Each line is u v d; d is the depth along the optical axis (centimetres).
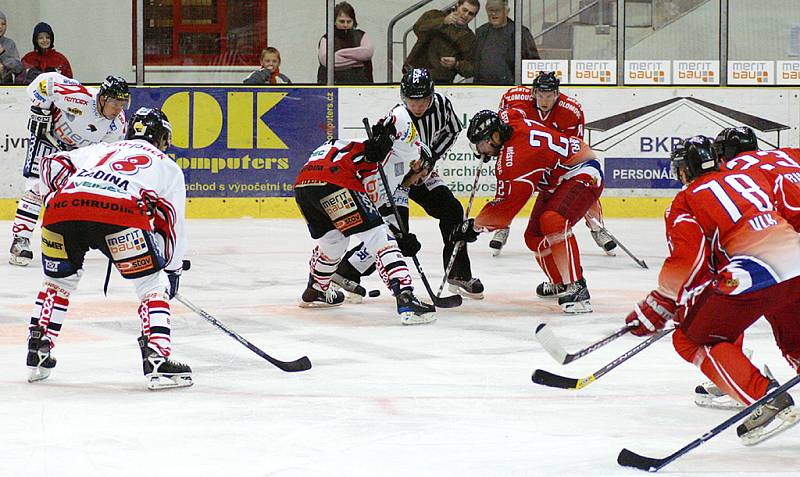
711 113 3081
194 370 1214
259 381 1159
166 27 2983
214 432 947
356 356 1301
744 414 834
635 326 948
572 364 1258
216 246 2406
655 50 3083
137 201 1095
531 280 1981
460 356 1304
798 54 3103
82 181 1102
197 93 2964
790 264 893
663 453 897
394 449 898
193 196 2978
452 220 1742
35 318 1149
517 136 1583
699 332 924
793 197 944
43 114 2064
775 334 1002
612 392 1117
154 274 1124
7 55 2925
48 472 825
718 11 3081
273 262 2166
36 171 2106
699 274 921
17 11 2933
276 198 3006
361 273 1712
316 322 1540
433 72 3042
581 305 1620
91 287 1842
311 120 3002
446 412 1029
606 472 838
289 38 3019
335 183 1493
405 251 1600
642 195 3081
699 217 912
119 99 1753
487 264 2208
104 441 915
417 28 3030
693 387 1141
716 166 928
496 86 3023
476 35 3031
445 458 873
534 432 959
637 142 3067
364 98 3005
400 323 1535
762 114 3089
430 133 1678
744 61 3102
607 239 2314
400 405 1055
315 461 860
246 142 2984
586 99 3048
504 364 1259
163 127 1160
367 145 1480
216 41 2997
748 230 898
